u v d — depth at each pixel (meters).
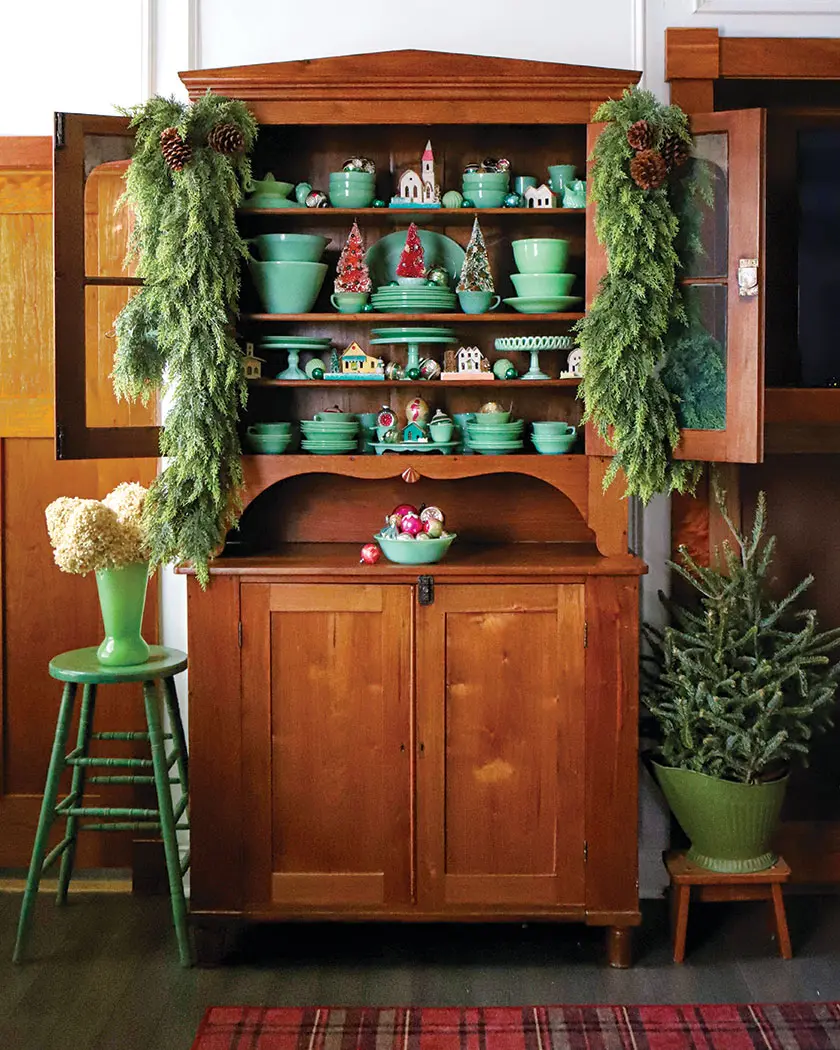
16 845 3.63
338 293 3.20
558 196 3.21
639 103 2.98
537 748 3.04
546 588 3.00
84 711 3.28
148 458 3.56
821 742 3.55
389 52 3.00
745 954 3.13
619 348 2.97
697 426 3.06
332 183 3.19
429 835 3.05
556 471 3.11
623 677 3.01
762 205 2.90
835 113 3.40
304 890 3.06
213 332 2.99
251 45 3.35
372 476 3.11
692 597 3.47
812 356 3.46
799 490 3.49
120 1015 2.78
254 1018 2.75
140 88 3.37
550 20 3.35
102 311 3.16
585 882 3.05
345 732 3.04
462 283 3.20
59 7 3.37
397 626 3.01
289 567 3.01
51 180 3.48
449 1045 2.63
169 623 3.51
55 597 3.59
